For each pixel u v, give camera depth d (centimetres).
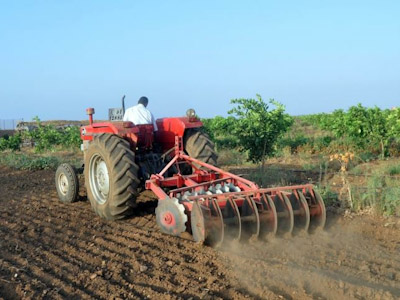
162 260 480
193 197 525
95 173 691
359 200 676
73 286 425
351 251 495
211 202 516
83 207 781
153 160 702
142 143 700
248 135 947
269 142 970
